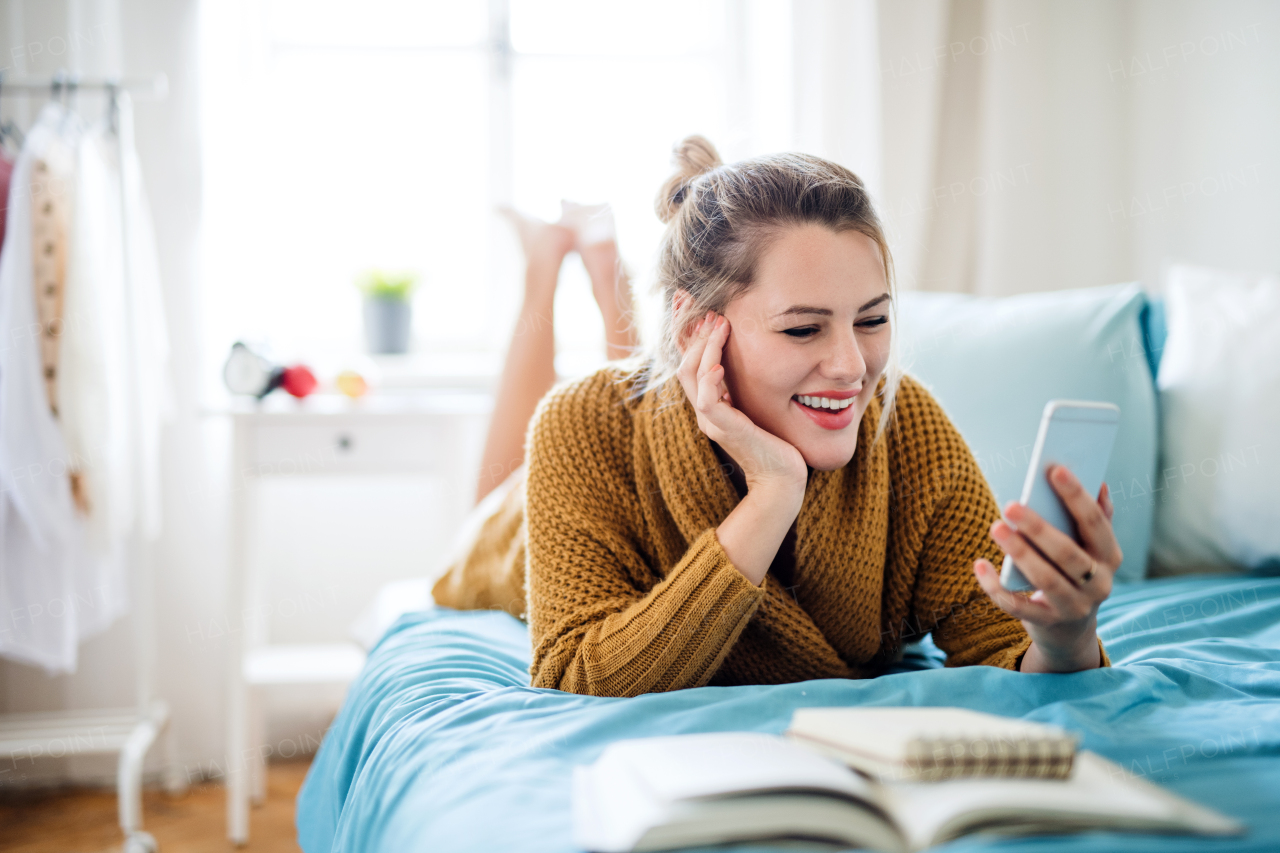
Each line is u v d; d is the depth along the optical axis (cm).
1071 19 231
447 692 92
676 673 86
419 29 258
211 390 224
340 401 216
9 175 193
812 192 85
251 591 222
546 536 97
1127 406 156
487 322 264
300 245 260
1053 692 78
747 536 85
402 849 63
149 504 202
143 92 204
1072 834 51
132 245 199
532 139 260
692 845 50
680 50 261
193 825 201
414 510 249
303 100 258
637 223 188
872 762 56
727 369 91
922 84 232
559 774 66
